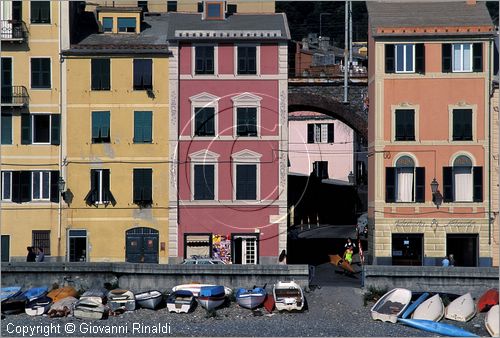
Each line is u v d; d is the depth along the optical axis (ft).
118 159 428.15
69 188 427.74
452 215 423.64
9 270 372.17
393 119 428.15
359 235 482.69
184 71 430.61
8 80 429.38
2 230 426.51
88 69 430.61
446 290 363.15
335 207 608.60
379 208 425.28
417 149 426.92
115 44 433.07
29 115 428.97
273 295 353.51
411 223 423.64
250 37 428.56
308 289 363.35
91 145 428.56
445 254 423.64
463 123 426.10
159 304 355.36
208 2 443.73
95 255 426.10
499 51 421.59
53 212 426.51
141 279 368.68
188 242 426.51
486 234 422.41
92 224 426.51
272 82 429.38
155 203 426.92
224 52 430.20
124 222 426.92
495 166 424.05
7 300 349.41
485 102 426.10
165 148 428.56
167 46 430.20
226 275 365.81
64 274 372.38
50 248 426.51
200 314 346.95
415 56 428.56
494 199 423.64
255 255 425.28
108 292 355.56
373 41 436.76
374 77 433.48
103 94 429.79
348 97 485.97
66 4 430.61
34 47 429.79
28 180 427.74
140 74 430.20
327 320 339.16
